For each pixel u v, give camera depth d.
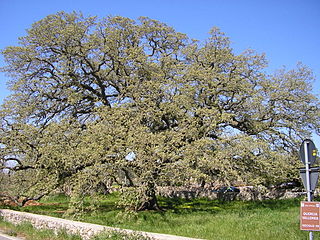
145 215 16.61
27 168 18.09
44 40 19.16
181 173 15.16
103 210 19.36
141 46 20.42
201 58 20.64
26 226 12.53
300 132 20.38
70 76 19.67
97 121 16.91
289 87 20.06
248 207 19.86
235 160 17.48
